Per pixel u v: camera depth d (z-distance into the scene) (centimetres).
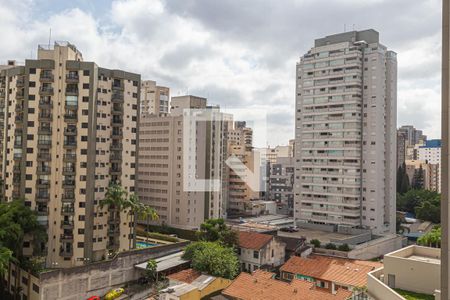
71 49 8256
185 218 11375
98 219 8175
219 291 6316
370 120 11412
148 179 12150
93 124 8088
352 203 11375
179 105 11919
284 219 13725
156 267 7544
